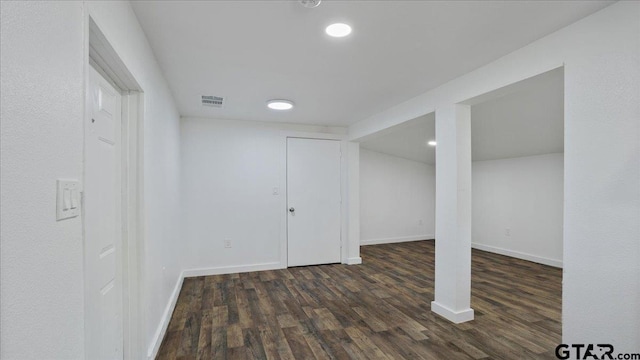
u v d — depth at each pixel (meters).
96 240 1.32
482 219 5.63
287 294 3.28
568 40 1.74
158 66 2.26
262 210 4.28
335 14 1.63
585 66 1.65
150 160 1.94
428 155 6.16
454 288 2.58
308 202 4.51
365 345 2.21
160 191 2.30
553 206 4.48
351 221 4.64
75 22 0.90
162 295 2.36
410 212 6.60
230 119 4.13
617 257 1.51
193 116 3.96
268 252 4.31
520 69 2.02
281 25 1.74
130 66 1.49
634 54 1.45
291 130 4.43
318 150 4.56
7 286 0.60
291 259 4.42
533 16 1.64
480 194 5.67
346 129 4.71
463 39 1.91
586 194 1.63
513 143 4.27
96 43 1.18
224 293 3.31
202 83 2.69
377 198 6.30
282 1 1.51
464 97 2.47
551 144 4.02
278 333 2.39
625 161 1.48
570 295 1.70
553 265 4.44
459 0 1.50
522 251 4.90
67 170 0.84
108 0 1.18
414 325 2.53
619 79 1.50
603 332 1.56
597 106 1.59
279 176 4.37
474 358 2.04
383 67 2.34
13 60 0.62
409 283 3.67
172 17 1.64
